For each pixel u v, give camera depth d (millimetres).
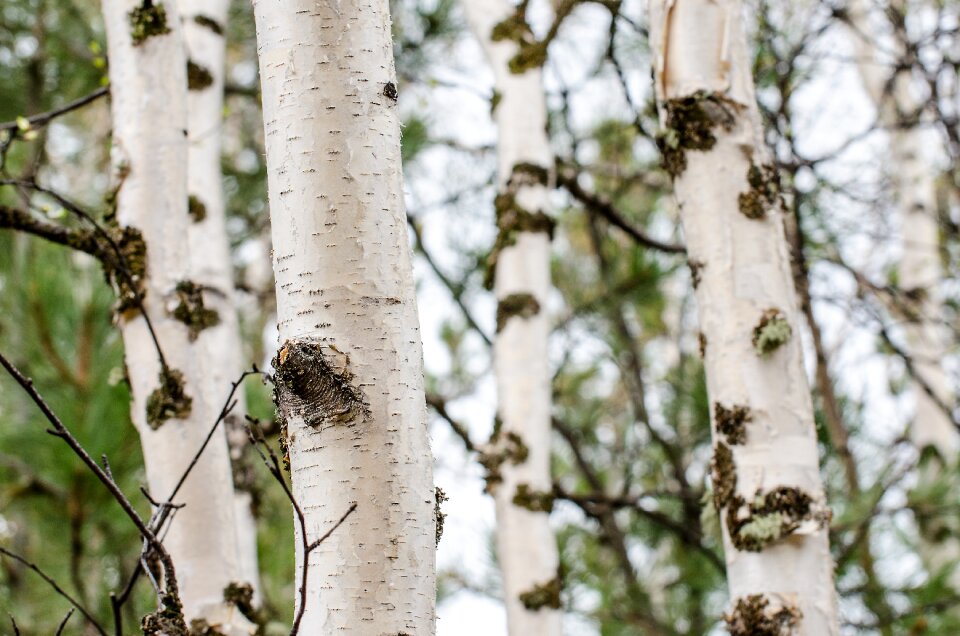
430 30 5660
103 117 6949
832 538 4812
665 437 6551
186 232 2791
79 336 3561
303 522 1580
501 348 3855
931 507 4852
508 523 3686
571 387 6609
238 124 7234
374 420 1675
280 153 1774
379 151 1779
